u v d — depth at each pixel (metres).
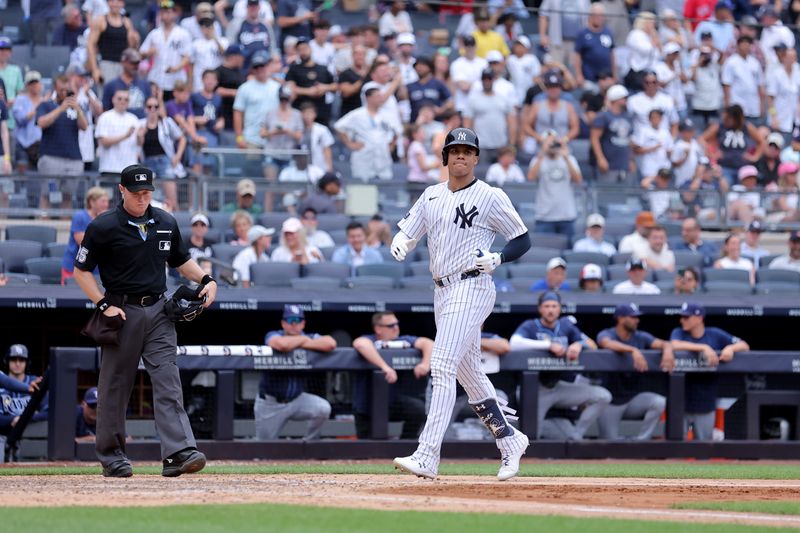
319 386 34.44
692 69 54.88
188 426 21.17
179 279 37.69
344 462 32.84
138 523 14.51
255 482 21.73
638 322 40.75
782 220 48.75
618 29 54.12
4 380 32.59
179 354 33.28
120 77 44.38
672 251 45.25
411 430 34.91
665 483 23.27
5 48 43.97
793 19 61.00
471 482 21.77
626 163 49.97
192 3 49.19
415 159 47.59
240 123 46.53
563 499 19.08
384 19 52.41
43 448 33.31
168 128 43.72
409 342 35.09
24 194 41.88
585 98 51.81
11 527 13.98
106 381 21.31
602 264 43.91
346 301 37.16
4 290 34.91
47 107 42.88
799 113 56.06
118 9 46.97
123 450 22.09
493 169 47.72
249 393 33.97
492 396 21.73
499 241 44.12
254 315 37.81
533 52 53.53
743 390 37.06
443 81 51.34
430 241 20.98
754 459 36.41
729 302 38.97
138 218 20.86
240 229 41.31
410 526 14.46
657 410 36.38
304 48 48.53
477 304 20.77
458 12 53.06
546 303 36.03
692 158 50.78
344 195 44.62
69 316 36.62
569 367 35.72
